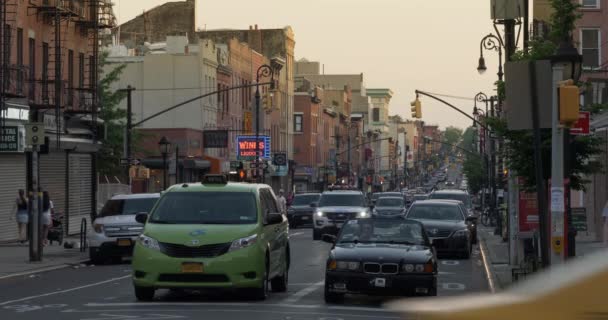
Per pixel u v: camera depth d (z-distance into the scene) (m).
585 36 96.19
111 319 25.41
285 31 180.50
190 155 122.81
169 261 29.19
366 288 29.19
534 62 22.80
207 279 29.27
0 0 64.88
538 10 48.44
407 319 6.46
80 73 80.56
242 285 29.36
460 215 55.75
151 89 127.00
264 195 32.72
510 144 34.16
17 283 38.88
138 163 79.56
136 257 29.59
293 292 33.50
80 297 32.03
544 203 22.75
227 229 29.77
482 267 47.88
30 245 48.94
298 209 101.12
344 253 29.77
